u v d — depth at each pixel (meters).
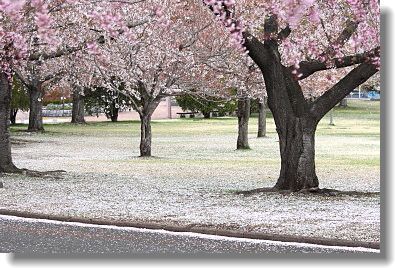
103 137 42.62
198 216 12.94
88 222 12.58
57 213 13.27
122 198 15.76
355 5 14.48
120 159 28.08
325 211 13.50
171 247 10.31
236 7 16.94
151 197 15.98
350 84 16.09
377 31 14.87
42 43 19.08
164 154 31.20
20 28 16.80
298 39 17.38
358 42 15.30
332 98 16.22
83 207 14.18
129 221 12.32
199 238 11.06
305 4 10.86
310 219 12.49
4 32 15.96
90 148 34.34
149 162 26.67
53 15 19.09
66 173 21.78
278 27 16.56
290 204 14.53
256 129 51.72
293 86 16.22
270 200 15.18
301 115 16.25
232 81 28.86
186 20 25.17
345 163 26.33
